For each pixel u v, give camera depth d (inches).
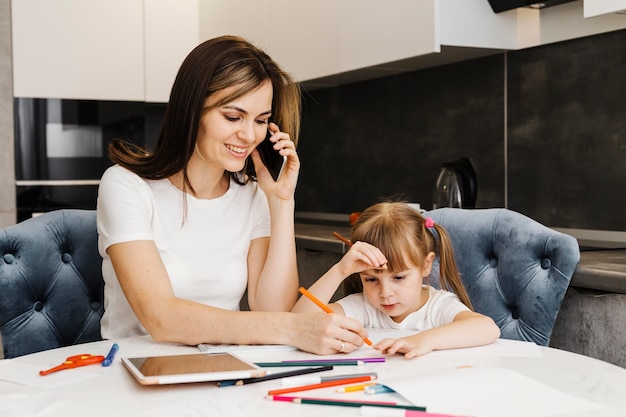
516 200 104.9
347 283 75.1
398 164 125.4
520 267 70.6
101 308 74.0
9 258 69.2
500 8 97.0
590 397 40.7
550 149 99.3
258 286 68.7
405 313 67.1
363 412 37.9
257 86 60.4
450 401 39.1
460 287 71.8
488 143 108.6
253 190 71.4
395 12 102.2
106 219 61.4
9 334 68.8
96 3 144.4
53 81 141.9
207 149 62.3
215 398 41.3
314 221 136.9
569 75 95.9
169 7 150.4
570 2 94.0
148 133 155.3
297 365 48.4
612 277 65.9
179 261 65.4
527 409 38.0
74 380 45.5
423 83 119.1
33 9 139.9
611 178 91.0
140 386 43.8
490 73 107.4
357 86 133.9
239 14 140.2
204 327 54.1
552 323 69.1
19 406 40.5
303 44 123.5
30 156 140.9
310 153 148.8
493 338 55.4
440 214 78.2
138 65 148.5
